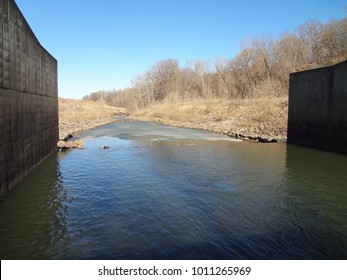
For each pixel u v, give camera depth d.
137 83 82.69
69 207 8.17
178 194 9.27
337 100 17.11
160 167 13.05
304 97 20.23
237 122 34.59
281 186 10.33
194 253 5.74
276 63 57.56
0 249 5.90
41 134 13.69
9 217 7.47
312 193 9.57
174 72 81.81
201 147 19.19
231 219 7.39
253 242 6.23
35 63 12.60
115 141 22.33
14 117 9.67
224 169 12.77
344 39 50.06
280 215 7.71
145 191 9.55
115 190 9.67
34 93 12.37
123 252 5.76
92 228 6.84
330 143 17.86
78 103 80.50
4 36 8.74
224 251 5.83
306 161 14.70
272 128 27.95
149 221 7.21
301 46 56.22
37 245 6.07
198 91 71.31
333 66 17.34
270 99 39.31
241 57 63.59
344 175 11.91
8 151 9.12
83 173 11.94
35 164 12.51
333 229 6.91
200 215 7.62
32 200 8.71
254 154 16.64
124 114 81.56
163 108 56.78
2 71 8.55
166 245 6.04
